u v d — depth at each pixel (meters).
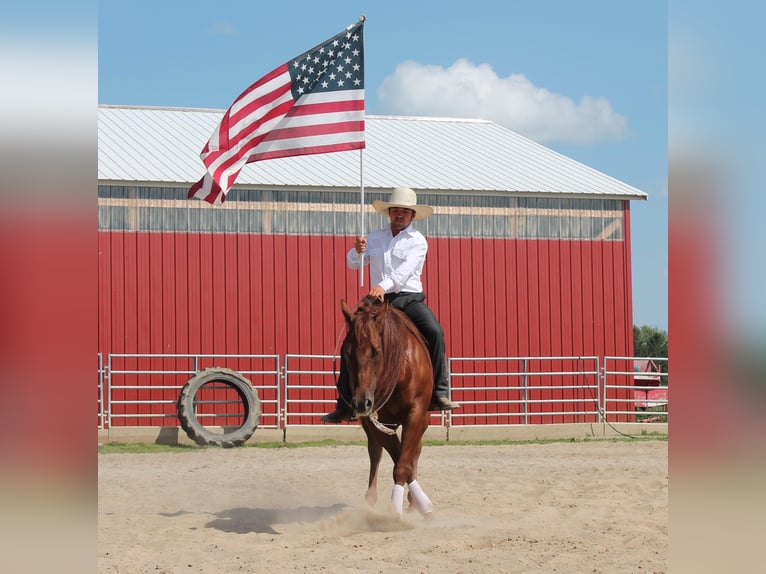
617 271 22.91
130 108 25.33
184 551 6.84
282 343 20.50
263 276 20.56
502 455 16.14
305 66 9.20
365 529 7.89
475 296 21.97
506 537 7.46
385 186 21.39
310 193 21.02
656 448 17.42
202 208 20.36
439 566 6.30
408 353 7.99
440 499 10.02
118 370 19.61
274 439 18.86
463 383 21.64
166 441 18.41
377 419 8.17
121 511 9.29
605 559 6.54
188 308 20.08
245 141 9.05
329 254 20.98
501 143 26.39
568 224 22.73
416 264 8.55
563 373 20.80
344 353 7.41
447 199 22.02
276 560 6.50
